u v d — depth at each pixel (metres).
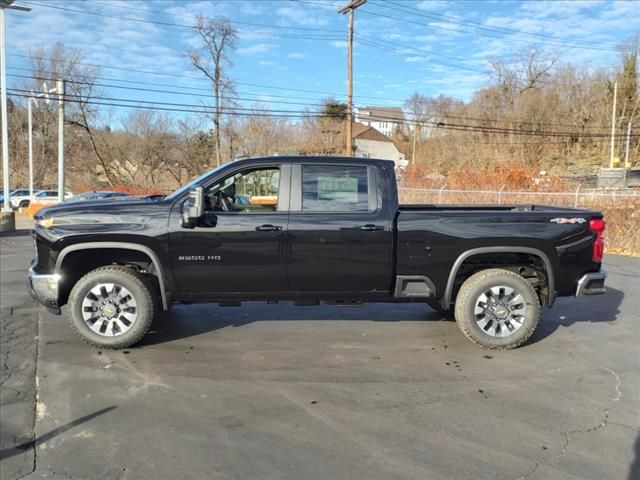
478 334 5.23
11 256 11.41
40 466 3.08
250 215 5.08
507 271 5.31
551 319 6.48
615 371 4.70
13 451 3.24
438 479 2.98
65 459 3.16
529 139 55.16
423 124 66.56
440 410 3.88
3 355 4.92
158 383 4.31
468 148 56.59
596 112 55.34
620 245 13.55
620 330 6.00
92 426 3.56
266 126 58.84
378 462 3.16
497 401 4.04
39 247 5.03
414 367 4.75
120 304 5.12
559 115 55.72
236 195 5.28
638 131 53.31
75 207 5.09
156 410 3.82
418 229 5.20
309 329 5.86
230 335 5.61
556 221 5.28
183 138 54.94
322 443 3.38
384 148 81.56
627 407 3.96
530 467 3.12
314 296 5.30
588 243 5.34
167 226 5.00
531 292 5.23
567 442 3.42
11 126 47.69
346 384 4.34
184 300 5.22
